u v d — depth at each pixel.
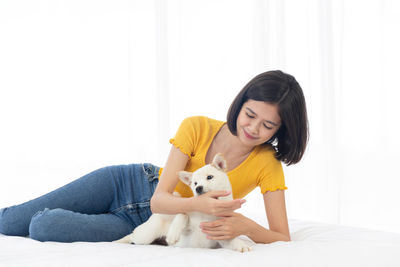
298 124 1.40
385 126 3.30
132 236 1.39
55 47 3.01
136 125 3.26
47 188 2.99
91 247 1.21
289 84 1.36
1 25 2.89
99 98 3.13
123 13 3.22
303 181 3.36
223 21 3.37
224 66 3.36
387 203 3.29
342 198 3.38
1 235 1.56
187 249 1.18
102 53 3.14
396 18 3.25
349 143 3.38
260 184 1.51
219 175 1.26
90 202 1.64
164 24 3.30
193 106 3.38
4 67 2.90
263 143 1.54
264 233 1.30
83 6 3.08
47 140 2.99
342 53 3.38
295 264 1.02
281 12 3.35
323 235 1.47
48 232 1.35
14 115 2.93
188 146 1.46
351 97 3.37
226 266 0.97
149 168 1.69
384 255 1.14
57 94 3.01
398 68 3.26
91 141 3.10
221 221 1.18
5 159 2.92
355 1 3.35
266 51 3.31
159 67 3.29
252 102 1.34
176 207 1.23
